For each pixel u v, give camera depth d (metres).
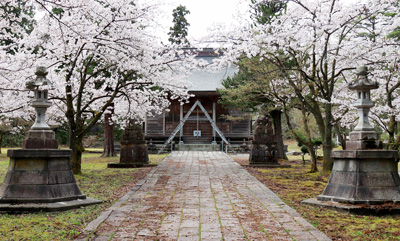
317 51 13.06
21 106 13.96
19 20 7.57
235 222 5.75
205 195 8.39
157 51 13.39
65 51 10.38
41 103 7.06
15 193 6.67
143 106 17.62
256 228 5.38
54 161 6.99
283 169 15.29
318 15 11.08
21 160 6.82
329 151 12.82
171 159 20.09
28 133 6.92
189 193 8.68
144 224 5.60
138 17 11.52
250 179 11.43
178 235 5.00
